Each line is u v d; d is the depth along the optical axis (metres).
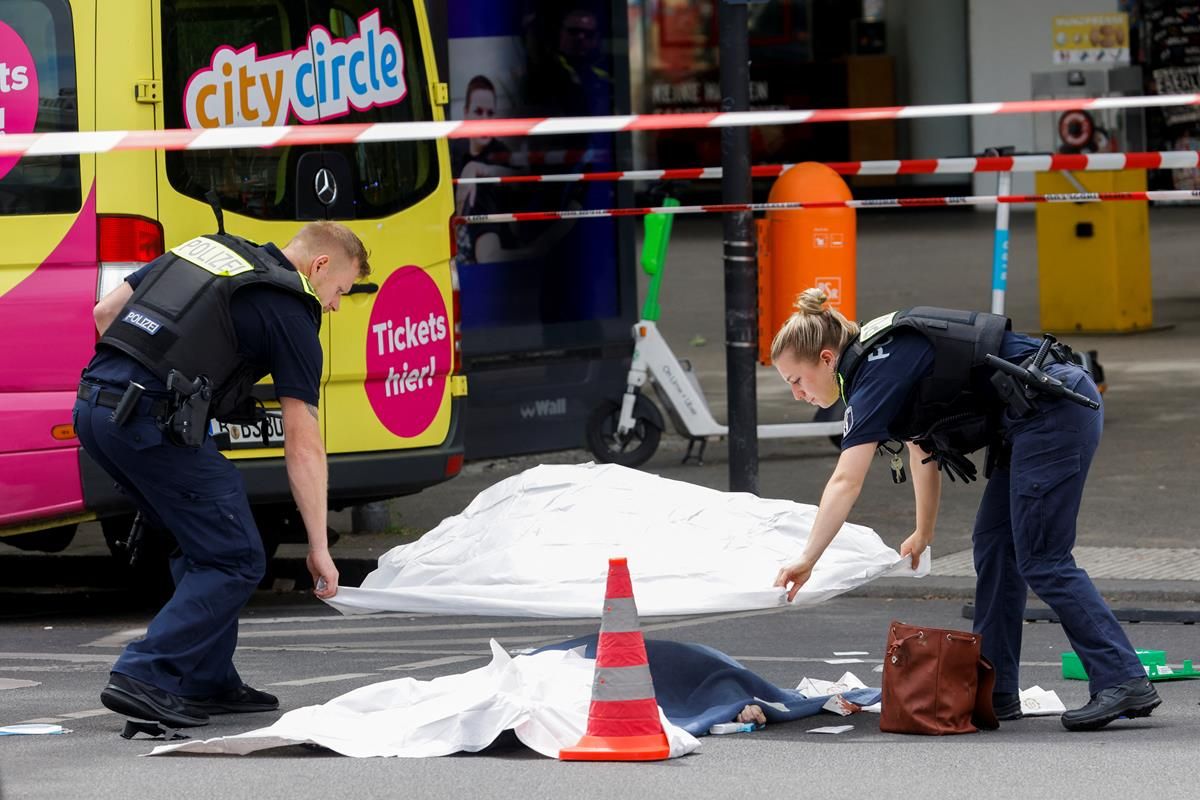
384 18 30.00
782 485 38.78
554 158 43.00
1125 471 38.88
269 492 28.06
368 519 35.78
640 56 115.62
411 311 29.59
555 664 20.80
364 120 29.55
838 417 41.06
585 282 42.88
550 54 43.06
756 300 34.53
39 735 20.31
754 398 34.59
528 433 42.09
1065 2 104.00
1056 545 20.22
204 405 19.89
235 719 20.95
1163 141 100.69
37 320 26.55
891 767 18.28
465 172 41.94
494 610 20.91
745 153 34.22
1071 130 56.25
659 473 40.31
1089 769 18.14
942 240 92.31
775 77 113.62
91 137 22.92
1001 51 106.06
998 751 19.03
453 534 22.19
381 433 29.17
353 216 28.98
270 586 32.41
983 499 21.22
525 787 17.41
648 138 114.81
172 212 27.12
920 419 20.20
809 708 20.98
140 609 30.47
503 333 41.53
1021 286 71.94
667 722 19.11
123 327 20.06
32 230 26.66
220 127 27.83
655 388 40.41
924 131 109.12
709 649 21.39
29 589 32.50
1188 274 73.88
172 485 20.08
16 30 27.05
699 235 102.81
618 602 18.78
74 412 20.23
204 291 20.14
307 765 18.42
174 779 17.86
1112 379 50.03
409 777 17.81
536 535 21.55
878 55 111.19
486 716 18.95
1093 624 20.14
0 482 26.59
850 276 36.47
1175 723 20.61
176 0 27.50
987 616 21.05
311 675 24.09
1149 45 100.56
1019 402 19.77
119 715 21.55
